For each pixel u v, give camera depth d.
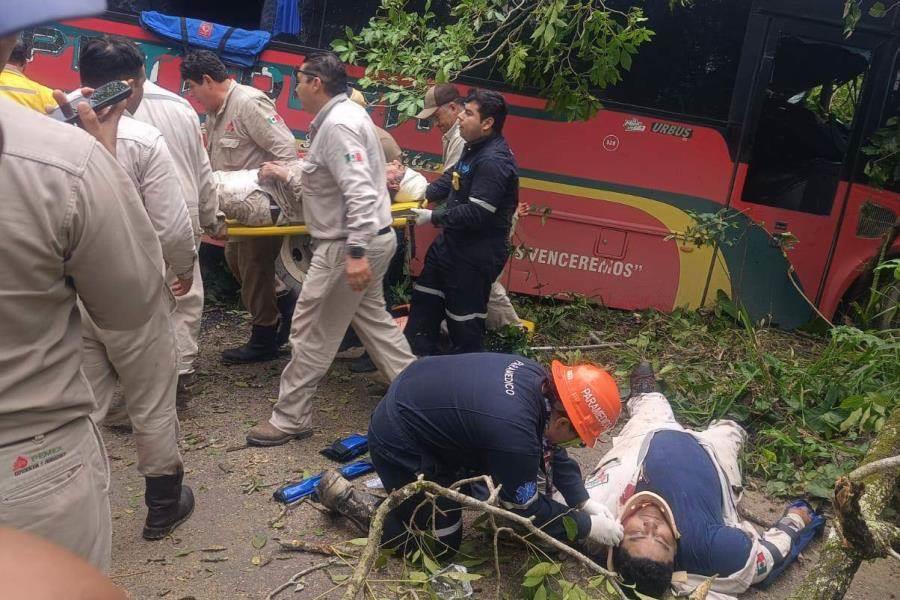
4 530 0.89
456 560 3.29
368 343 4.27
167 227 3.36
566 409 2.92
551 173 6.30
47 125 1.71
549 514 3.04
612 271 6.45
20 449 1.71
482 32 6.05
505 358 3.12
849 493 2.32
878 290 6.36
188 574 3.12
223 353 5.19
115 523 3.41
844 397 4.82
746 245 6.39
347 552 3.30
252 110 4.65
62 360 1.80
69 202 1.69
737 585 3.22
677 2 6.01
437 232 6.37
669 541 3.09
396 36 5.46
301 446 4.20
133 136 3.27
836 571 2.60
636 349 5.78
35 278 1.67
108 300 1.89
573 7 5.46
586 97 5.79
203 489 3.73
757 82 6.12
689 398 5.05
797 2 6.01
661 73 6.16
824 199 6.34
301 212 4.59
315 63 3.77
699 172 6.29
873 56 6.09
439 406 3.02
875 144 6.16
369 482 3.82
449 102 4.98
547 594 2.97
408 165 6.22
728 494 3.54
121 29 5.90
